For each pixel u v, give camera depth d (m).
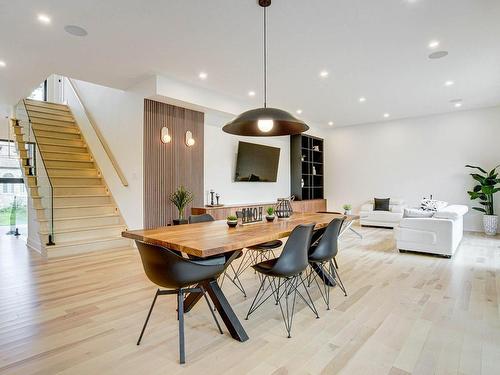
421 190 7.85
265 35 3.42
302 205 8.30
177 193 5.35
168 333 2.32
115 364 1.92
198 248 1.89
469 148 7.20
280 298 3.04
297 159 8.57
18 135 6.30
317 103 6.54
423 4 2.93
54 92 8.66
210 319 2.57
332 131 9.41
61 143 6.77
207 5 2.92
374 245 5.57
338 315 2.64
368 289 3.30
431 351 2.07
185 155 5.71
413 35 3.54
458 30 3.43
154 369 1.87
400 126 8.17
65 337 2.25
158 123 5.28
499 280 3.59
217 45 3.77
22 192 7.35
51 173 5.96
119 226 5.55
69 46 3.77
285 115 2.70
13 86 5.25
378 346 2.14
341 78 4.97
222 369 1.87
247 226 2.90
